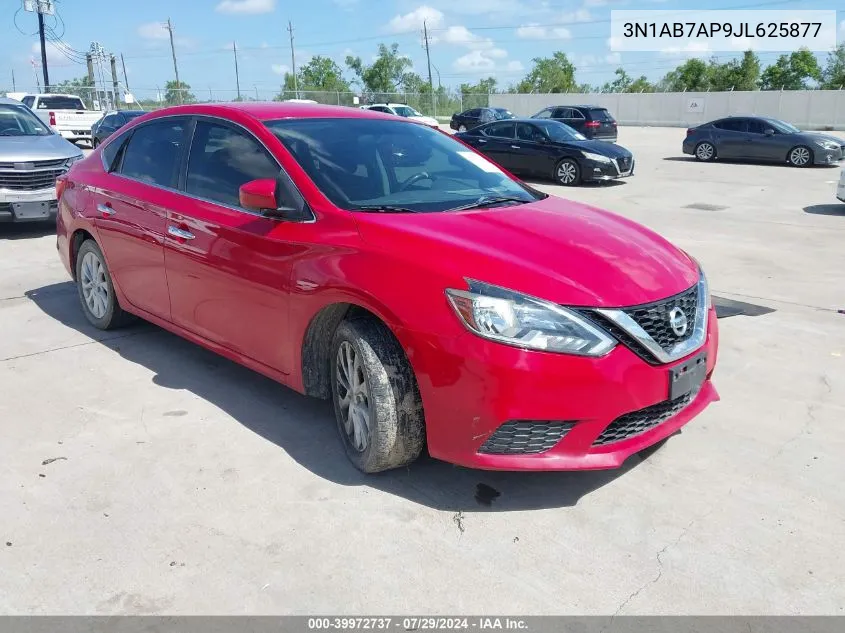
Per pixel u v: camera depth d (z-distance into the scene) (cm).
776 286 703
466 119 3103
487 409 294
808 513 320
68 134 2488
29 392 441
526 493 335
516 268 306
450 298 300
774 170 1895
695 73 6619
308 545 295
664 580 276
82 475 347
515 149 1708
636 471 355
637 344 304
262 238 378
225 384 456
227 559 286
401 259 319
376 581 274
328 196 369
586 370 293
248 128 415
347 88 7488
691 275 350
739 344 533
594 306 297
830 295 669
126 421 404
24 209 907
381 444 327
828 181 1634
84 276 555
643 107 4834
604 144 1650
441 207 375
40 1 4528
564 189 1545
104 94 4584
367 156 409
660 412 327
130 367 483
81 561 284
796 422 407
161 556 288
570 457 303
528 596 267
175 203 442
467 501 328
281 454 368
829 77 6362
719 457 368
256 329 395
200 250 420
